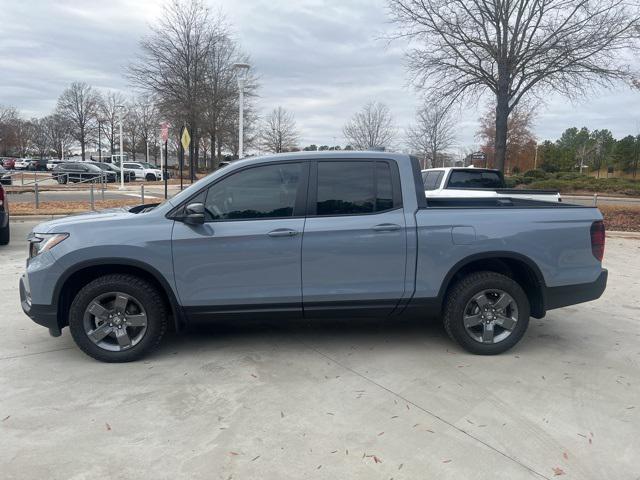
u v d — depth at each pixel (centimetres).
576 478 286
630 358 463
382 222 440
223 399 374
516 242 450
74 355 457
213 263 430
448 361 450
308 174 444
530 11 1402
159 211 437
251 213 439
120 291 430
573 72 1401
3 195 981
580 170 7269
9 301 621
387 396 381
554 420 348
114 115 6612
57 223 441
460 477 285
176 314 438
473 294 454
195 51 3288
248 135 4116
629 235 1230
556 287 464
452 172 1097
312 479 282
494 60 1488
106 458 299
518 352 474
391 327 542
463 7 1429
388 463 297
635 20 1311
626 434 332
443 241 445
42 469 288
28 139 9050
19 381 402
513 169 5653
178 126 3456
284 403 369
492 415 354
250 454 305
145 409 358
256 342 493
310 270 438
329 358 454
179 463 295
